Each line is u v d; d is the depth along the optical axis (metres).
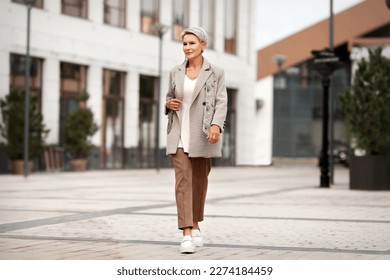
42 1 36.38
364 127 21.42
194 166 8.62
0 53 33.50
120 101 42.56
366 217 13.02
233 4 53.53
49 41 36.62
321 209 14.70
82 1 39.53
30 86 35.78
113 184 25.06
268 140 65.25
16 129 31.77
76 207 14.63
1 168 32.81
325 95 23.83
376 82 21.03
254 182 27.73
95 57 40.16
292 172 41.34
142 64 44.06
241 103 53.97
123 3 42.94
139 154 43.81
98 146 40.25
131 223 11.54
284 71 65.44
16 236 9.76
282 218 12.70
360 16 61.31
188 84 8.41
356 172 21.88
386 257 8.16
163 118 46.00
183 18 48.06
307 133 69.31
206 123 8.32
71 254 8.16
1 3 33.56
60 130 37.62
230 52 53.16
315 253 8.44
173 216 12.72
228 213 13.65
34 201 16.33
